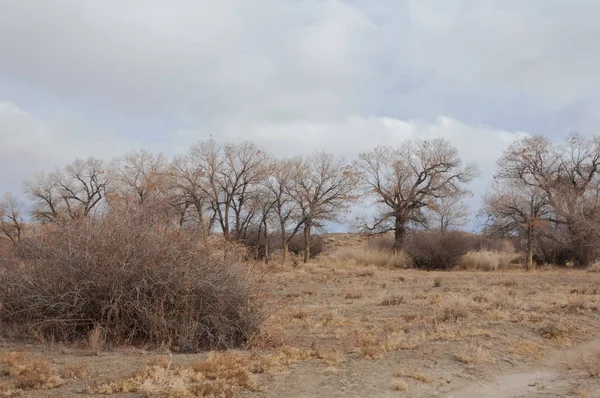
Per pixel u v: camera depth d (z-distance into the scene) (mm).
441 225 45781
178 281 8781
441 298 15398
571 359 8461
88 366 6848
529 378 7367
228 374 6609
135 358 7477
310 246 47500
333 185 40469
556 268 32812
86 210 10250
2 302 9281
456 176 43594
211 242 9625
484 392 6633
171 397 5664
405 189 43156
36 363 6707
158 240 9180
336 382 6699
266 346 8820
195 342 8508
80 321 8773
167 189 29922
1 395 5602
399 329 10469
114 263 8758
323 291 18000
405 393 6426
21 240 10000
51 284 9031
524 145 38656
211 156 36219
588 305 13352
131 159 35094
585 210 33281
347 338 9641
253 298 9422
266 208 38281
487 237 38344
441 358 8164
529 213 34219
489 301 14281
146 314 8547
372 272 25719
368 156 43625
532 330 10484
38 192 41969
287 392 6227
